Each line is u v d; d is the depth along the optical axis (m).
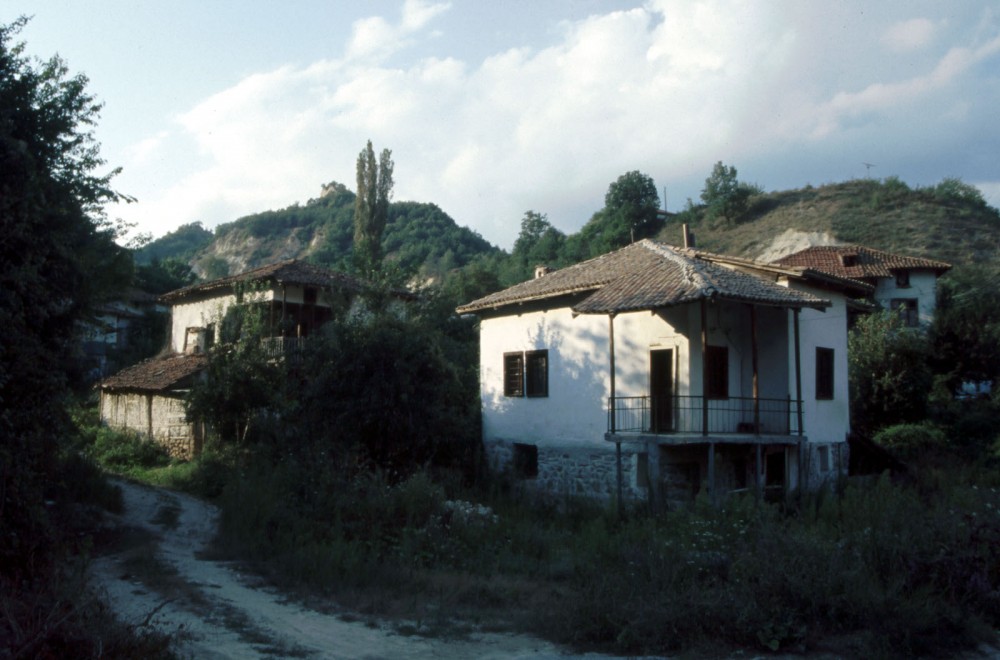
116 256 12.77
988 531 9.98
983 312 31.39
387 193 45.75
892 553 9.77
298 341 25.20
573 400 21.09
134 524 15.49
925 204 63.34
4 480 8.17
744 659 7.98
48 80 11.87
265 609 9.81
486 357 24.28
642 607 8.70
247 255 114.25
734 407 19.41
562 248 73.25
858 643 8.25
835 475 21.14
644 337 19.62
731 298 16.69
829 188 71.88
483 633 9.11
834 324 21.97
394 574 11.59
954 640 8.34
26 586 7.53
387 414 19.98
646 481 18.55
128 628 6.85
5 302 8.48
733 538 10.32
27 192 8.96
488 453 23.64
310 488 15.52
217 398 22.66
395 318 21.70
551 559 13.37
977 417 26.11
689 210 73.81
